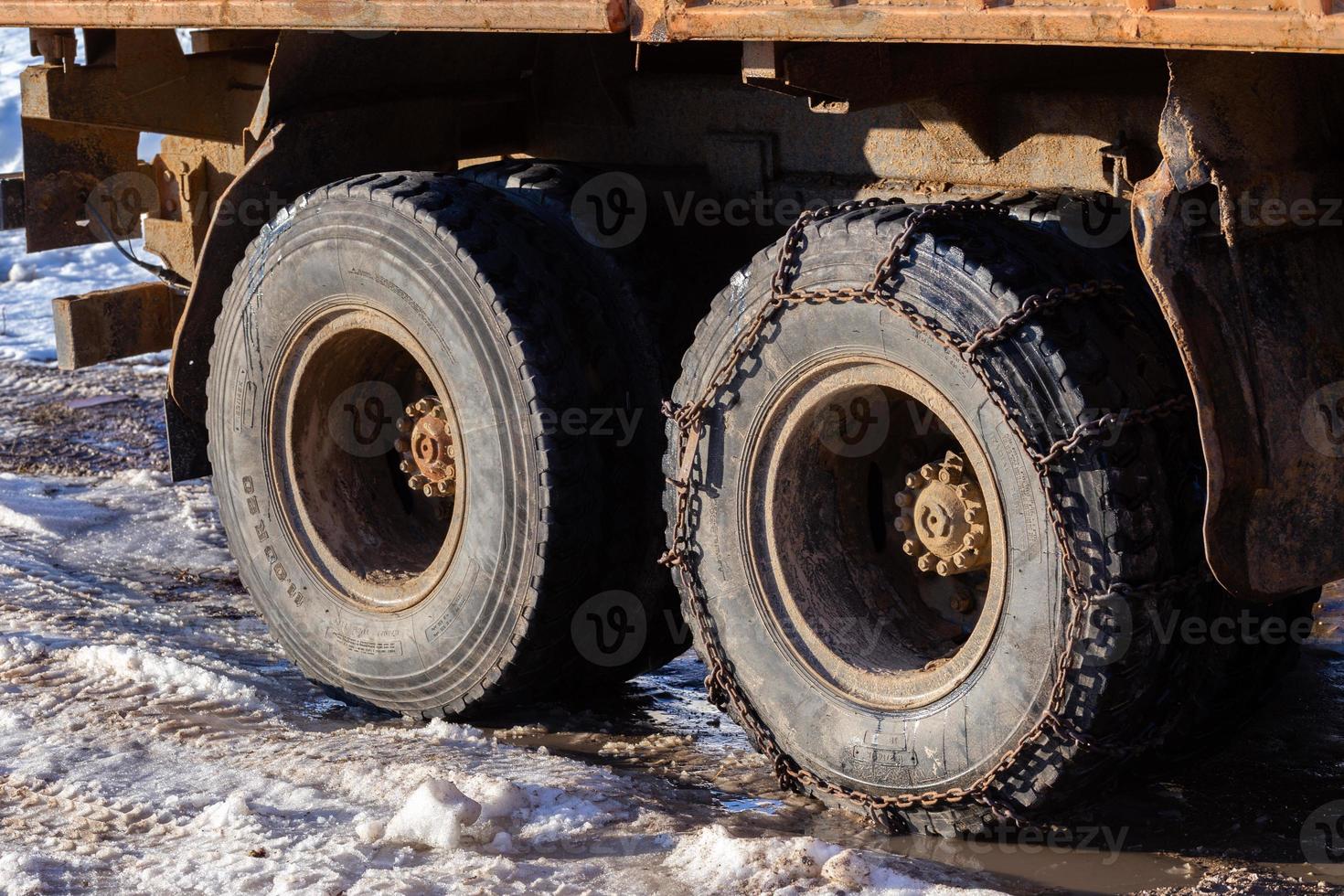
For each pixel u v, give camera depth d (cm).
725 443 422
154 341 680
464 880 369
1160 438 367
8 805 429
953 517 396
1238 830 398
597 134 536
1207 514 337
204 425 577
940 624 423
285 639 529
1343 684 497
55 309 657
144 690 521
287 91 507
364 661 505
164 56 597
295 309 504
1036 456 358
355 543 520
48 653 555
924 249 378
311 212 494
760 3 365
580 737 486
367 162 529
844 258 391
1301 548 354
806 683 412
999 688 374
